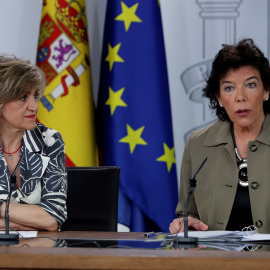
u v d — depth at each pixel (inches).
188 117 334.3
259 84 210.8
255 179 209.0
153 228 311.1
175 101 335.0
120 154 302.0
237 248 141.1
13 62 204.2
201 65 335.9
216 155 220.2
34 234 174.6
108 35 314.7
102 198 219.3
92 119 311.7
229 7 336.2
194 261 105.7
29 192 210.7
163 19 336.8
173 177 306.7
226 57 211.5
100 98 317.1
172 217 303.1
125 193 300.8
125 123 305.1
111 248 132.0
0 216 197.9
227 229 212.1
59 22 308.8
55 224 201.5
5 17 336.5
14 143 216.2
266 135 212.7
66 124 304.3
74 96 306.8
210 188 217.2
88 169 221.9
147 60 308.8
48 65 307.1
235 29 336.5
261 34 335.9
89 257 107.4
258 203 206.4
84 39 313.1
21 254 109.2
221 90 215.9
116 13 311.7
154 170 303.6
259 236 165.0
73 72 307.7
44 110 304.3
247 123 209.5
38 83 206.4
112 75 307.9
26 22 336.8
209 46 336.2
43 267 108.4
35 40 336.8
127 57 308.8
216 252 120.9
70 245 140.6
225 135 220.2
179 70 335.9
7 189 209.0
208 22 336.5
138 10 312.3
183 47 336.2
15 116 205.6
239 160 215.9
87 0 337.1
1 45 336.2
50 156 217.2
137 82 307.9
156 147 305.0
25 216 198.2
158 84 308.7
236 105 209.9
